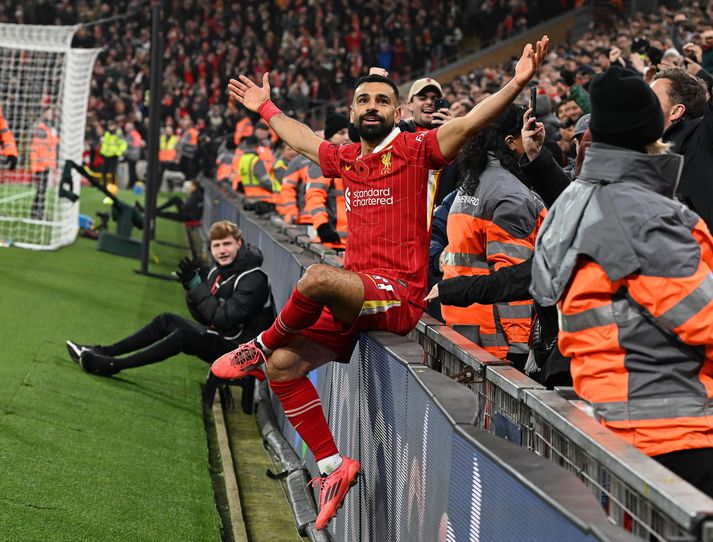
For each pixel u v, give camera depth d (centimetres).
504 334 366
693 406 203
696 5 1603
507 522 170
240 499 458
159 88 1140
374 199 330
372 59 2777
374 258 329
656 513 152
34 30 1281
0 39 1276
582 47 1700
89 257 1198
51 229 1323
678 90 309
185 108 2767
